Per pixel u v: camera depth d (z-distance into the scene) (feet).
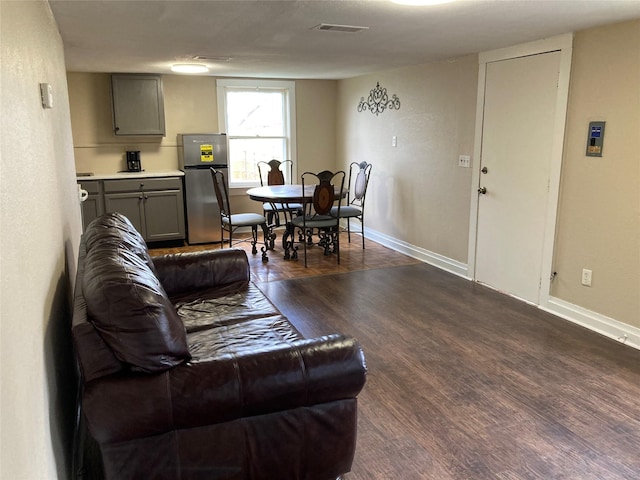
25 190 4.40
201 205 20.68
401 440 7.73
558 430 7.95
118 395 5.43
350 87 22.43
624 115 10.62
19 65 4.58
